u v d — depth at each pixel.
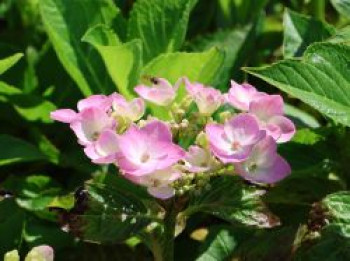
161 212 0.31
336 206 0.31
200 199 0.31
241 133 0.29
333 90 0.31
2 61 0.35
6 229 0.37
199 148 0.29
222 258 0.34
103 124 0.30
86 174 0.40
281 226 0.37
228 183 0.31
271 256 0.32
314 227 0.31
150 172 0.27
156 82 0.32
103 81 0.40
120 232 0.31
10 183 0.39
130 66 0.36
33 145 0.39
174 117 0.32
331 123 0.37
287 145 0.38
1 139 0.38
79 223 0.30
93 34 0.37
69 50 0.40
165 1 0.39
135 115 0.30
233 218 0.30
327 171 0.37
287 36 0.39
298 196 0.37
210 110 0.31
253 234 0.34
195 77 0.37
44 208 0.36
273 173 0.29
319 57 0.31
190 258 0.38
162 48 0.40
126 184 0.36
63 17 0.40
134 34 0.40
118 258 0.38
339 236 0.31
